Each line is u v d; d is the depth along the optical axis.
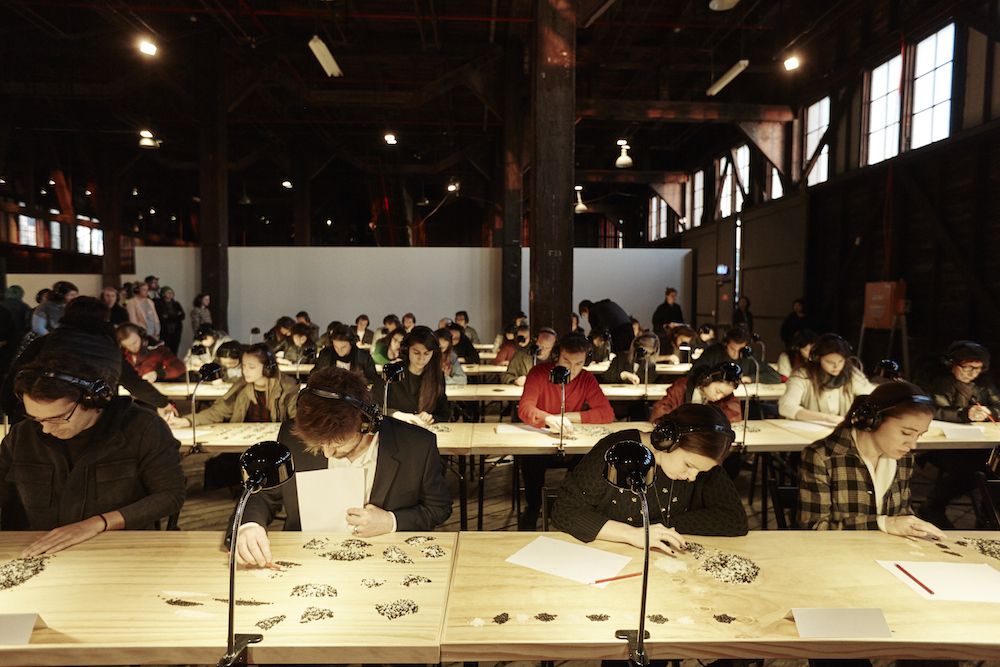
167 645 1.07
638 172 14.20
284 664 1.11
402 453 1.77
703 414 1.53
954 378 3.36
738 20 8.61
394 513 1.69
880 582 1.36
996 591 1.33
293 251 10.96
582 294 11.73
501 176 13.93
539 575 1.38
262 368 3.14
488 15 8.71
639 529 1.60
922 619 1.20
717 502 1.71
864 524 1.79
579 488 1.75
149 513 1.72
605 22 8.55
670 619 1.18
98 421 1.73
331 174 18.75
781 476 3.53
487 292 11.16
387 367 2.71
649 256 11.79
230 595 1.05
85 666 1.08
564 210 5.65
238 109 12.27
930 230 6.53
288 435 1.78
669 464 1.60
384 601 1.24
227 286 9.38
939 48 6.47
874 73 7.59
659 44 9.54
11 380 2.47
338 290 11.04
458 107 12.70
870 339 7.55
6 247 12.84
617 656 1.10
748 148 11.10
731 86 11.51
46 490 1.72
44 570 1.38
